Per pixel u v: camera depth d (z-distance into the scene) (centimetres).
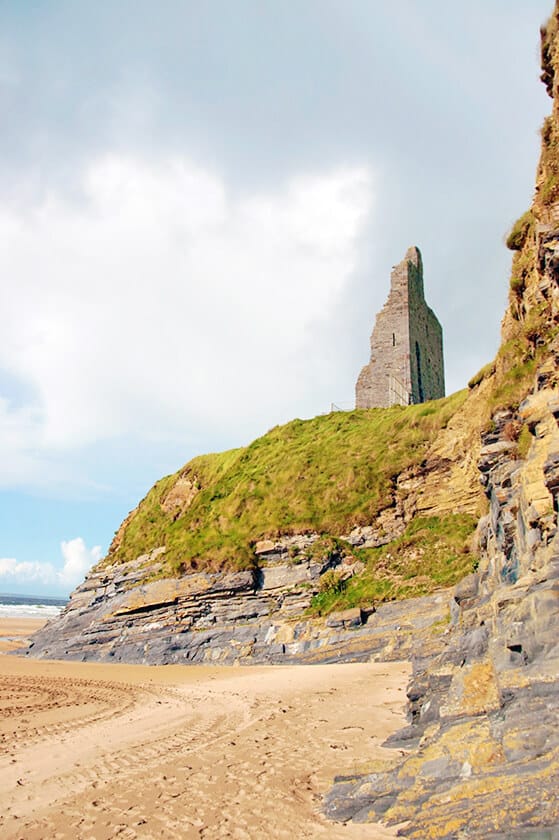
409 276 6053
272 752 1205
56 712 1845
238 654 3322
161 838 782
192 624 3800
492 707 883
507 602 1023
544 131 1827
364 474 3975
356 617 3059
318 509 3981
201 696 2078
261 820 827
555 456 1176
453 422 3797
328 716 1559
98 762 1183
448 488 3603
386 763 955
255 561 3872
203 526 4491
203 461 5881
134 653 3825
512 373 2061
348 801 843
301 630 3231
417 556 3328
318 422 5194
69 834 809
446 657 1252
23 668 3384
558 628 839
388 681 2056
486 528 2114
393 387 5688
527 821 615
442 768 795
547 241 1593
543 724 754
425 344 6212
